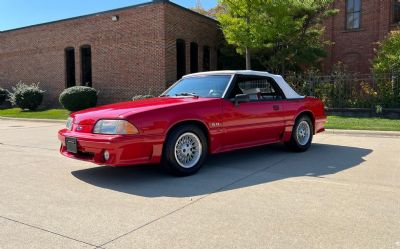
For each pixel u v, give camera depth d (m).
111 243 3.43
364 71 24.14
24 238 3.56
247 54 17.03
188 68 20.89
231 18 16.47
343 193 4.89
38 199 4.75
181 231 3.68
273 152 7.93
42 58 24.20
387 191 4.97
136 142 5.30
